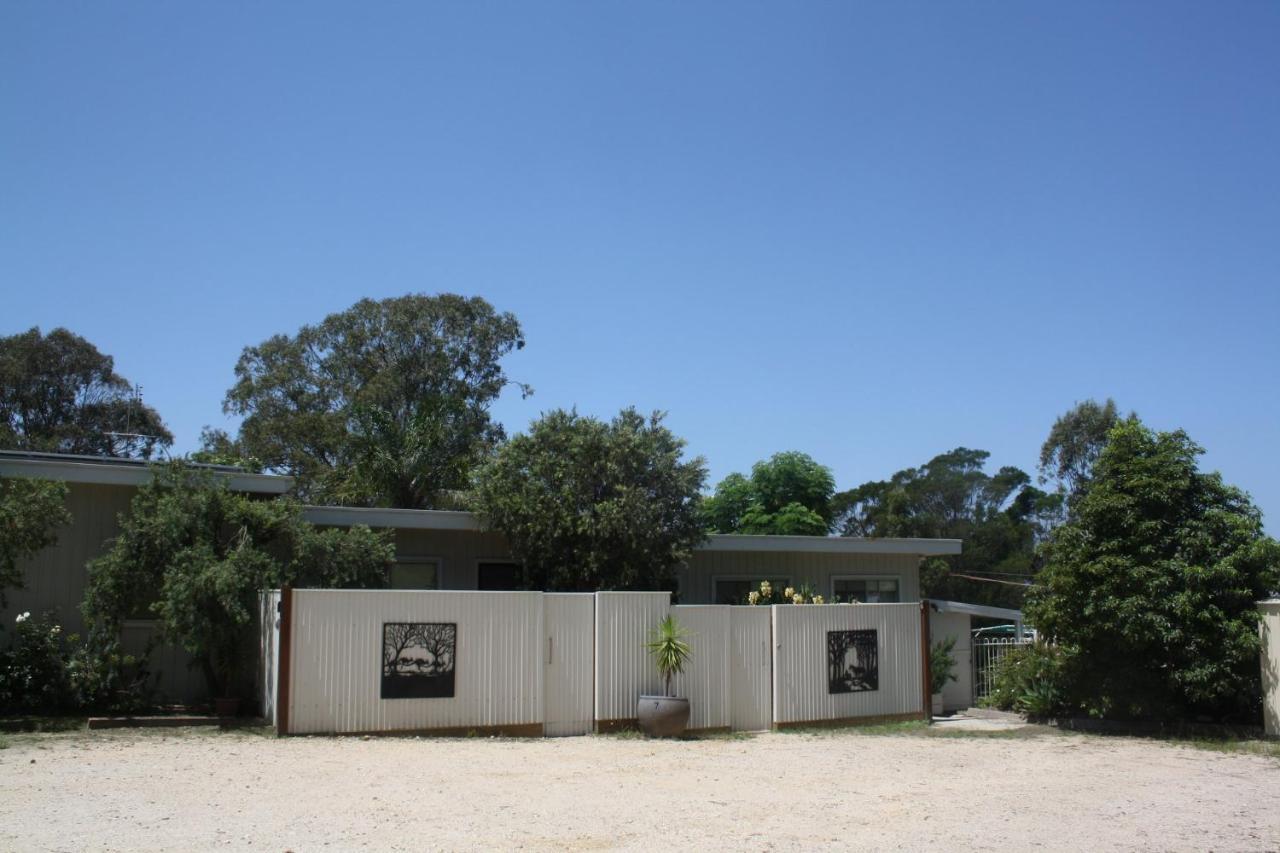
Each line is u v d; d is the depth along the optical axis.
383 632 15.09
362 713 14.86
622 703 16.81
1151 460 17.92
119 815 9.44
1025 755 15.30
